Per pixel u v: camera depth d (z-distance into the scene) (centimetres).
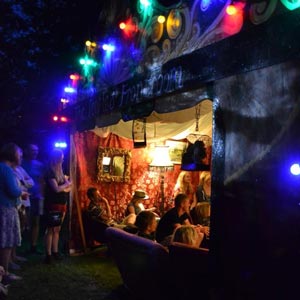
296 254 266
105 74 635
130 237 437
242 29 337
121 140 816
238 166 319
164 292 407
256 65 304
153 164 746
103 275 601
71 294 512
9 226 511
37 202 721
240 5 340
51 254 688
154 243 401
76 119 714
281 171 282
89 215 746
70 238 740
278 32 286
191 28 415
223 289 323
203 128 683
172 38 452
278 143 286
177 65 407
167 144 830
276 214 284
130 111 512
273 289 282
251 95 311
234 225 319
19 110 1520
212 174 345
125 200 819
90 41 706
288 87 281
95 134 785
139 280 447
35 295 506
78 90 745
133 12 560
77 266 651
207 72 360
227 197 328
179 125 688
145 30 519
